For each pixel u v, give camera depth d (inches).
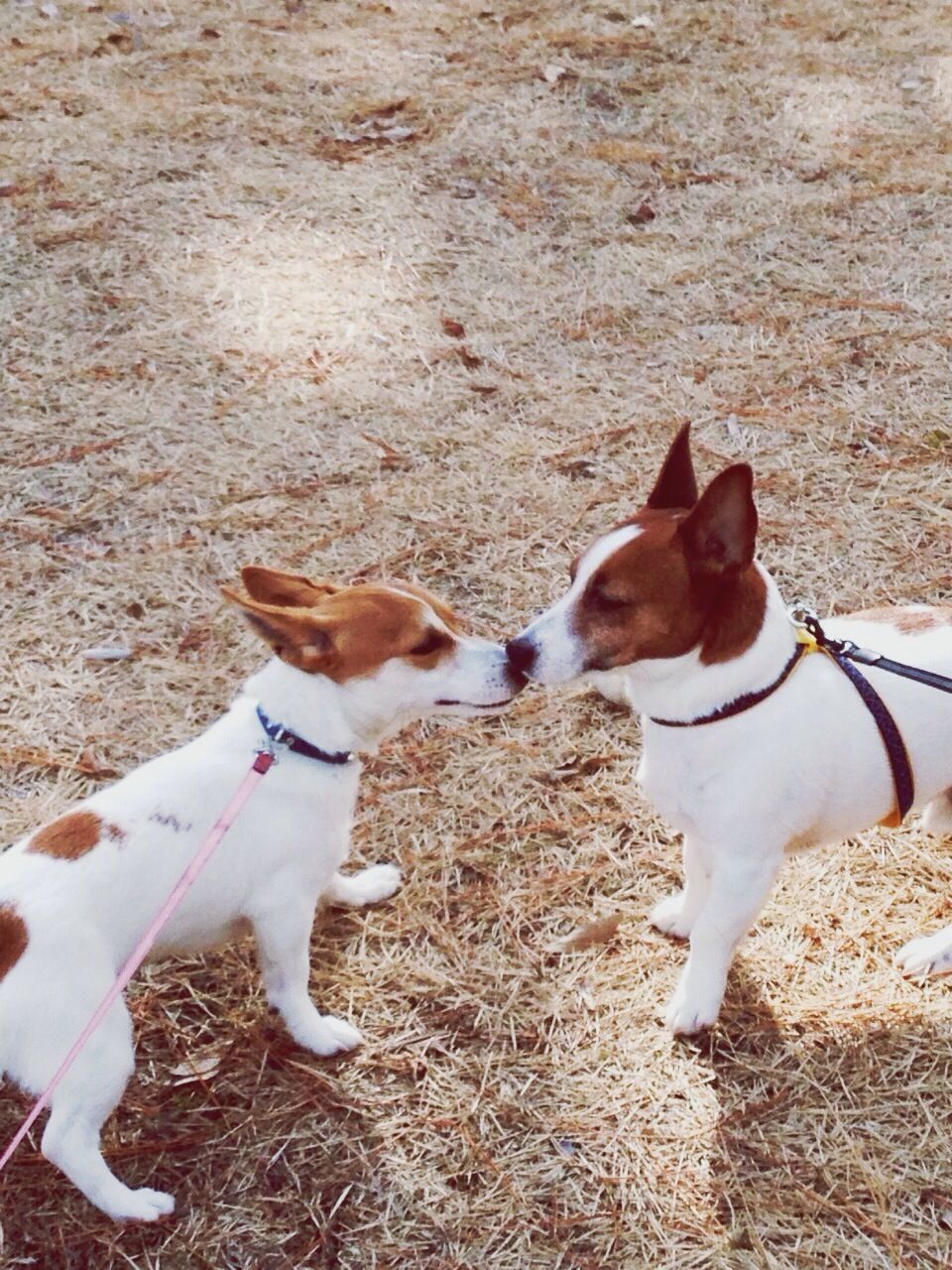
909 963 57.0
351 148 101.2
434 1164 52.4
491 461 76.5
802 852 56.4
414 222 93.0
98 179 96.0
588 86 109.5
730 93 108.7
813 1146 52.6
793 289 87.3
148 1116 53.4
